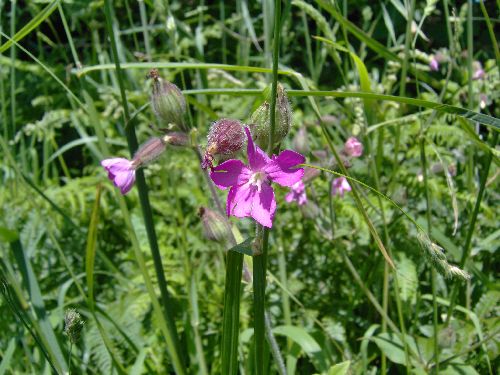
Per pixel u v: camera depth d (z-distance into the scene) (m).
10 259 0.28
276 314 0.26
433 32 0.46
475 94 0.29
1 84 0.32
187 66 0.18
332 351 0.24
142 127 0.34
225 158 0.15
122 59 0.35
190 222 0.31
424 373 0.20
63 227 0.30
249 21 0.34
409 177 0.29
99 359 0.24
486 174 0.18
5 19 0.45
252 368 0.20
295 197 0.23
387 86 0.30
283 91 0.14
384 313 0.22
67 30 0.20
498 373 0.22
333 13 0.21
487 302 0.23
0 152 0.35
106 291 0.28
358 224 0.27
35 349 0.24
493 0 0.41
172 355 0.20
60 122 0.36
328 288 0.27
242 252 0.13
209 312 0.26
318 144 0.33
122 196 0.20
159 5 0.23
